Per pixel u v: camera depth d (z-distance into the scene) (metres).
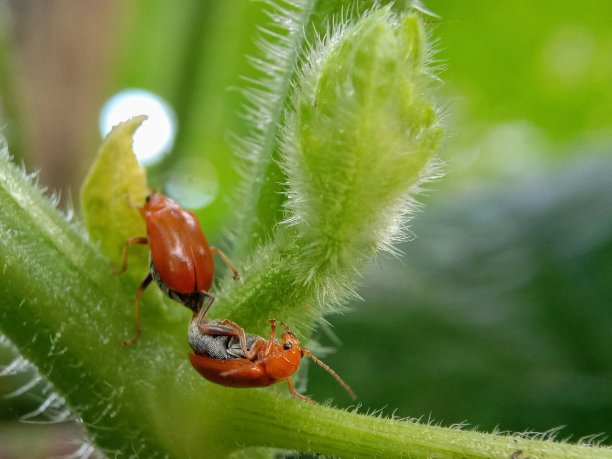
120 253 0.09
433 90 0.07
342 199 0.07
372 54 0.07
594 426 0.12
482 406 0.12
